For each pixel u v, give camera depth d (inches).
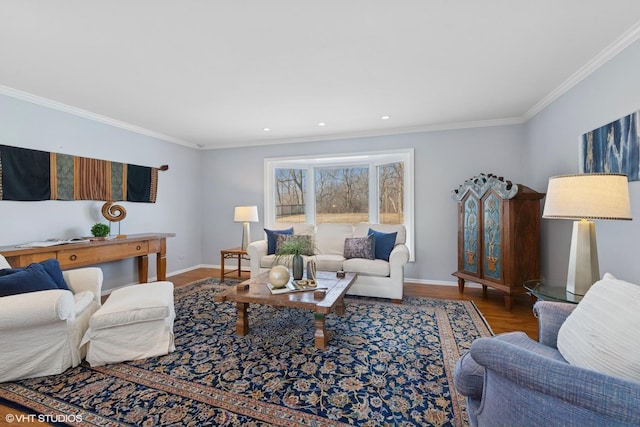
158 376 72.7
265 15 68.1
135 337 80.4
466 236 142.8
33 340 71.6
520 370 33.9
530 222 119.1
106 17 68.1
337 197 197.6
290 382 70.1
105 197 144.9
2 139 109.3
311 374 73.5
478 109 135.0
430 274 163.8
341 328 101.8
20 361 70.5
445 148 160.1
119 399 64.0
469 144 156.2
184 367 76.7
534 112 134.0
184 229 195.2
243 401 63.5
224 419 58.1
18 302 68.0
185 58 87.9
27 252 99.9
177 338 93.9
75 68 93.7
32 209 118.3
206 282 166.6
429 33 75.7
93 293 91.6
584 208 65.1
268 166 195.5
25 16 67.1
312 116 144.0
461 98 121.6
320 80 103.8
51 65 91.5
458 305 126.0
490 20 70.4
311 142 185.5
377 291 133.2
